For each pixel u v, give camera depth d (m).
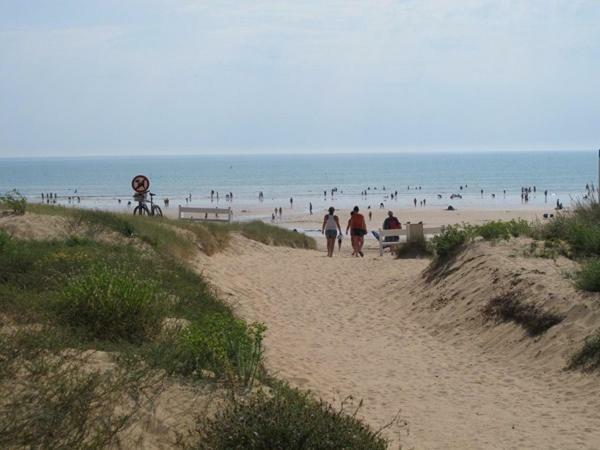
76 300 9.03
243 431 6.29
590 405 9.20
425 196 113.00
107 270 11.77
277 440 6.25
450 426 8.69
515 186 142.38
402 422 8.78
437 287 15.89
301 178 186.62
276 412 6.52
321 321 14.90
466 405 9.54
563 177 180.75
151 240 18.78
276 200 102.94
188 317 10.85
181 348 8.05
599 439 8.15
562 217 17.58
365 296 17.45
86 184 158.12
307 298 17.12
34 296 9.91
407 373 11.13
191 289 13.59
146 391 6.98
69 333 8.26
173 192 124.81
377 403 9.56
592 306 11.49
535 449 7.93
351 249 35.91
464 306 14.15
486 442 8.15
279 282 19.05
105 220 19.25
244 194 118.56
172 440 6.43
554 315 11.89
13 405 6.05
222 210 31.69
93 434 6.05
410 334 13.81
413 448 7.91
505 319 12.83
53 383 6.50
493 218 66.44
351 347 12.80
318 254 27.00
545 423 8.75
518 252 15.60
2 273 11.49
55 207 21.45
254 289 17.95
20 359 6.97
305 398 7.66
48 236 17.16
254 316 14.63
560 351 10.95
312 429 6.35
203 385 7.52
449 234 17.84
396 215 72.44
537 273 13.73
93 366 7.27
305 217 72.19
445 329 13.70
